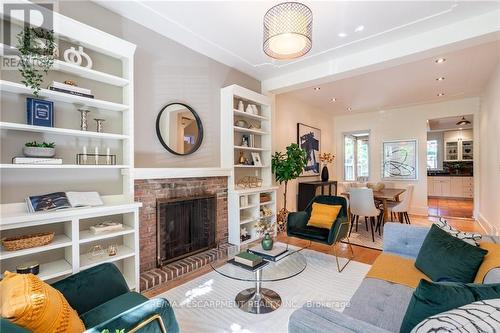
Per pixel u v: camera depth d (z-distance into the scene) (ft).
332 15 8.65
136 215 8.02
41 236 6.37
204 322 6.54
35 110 6.66
